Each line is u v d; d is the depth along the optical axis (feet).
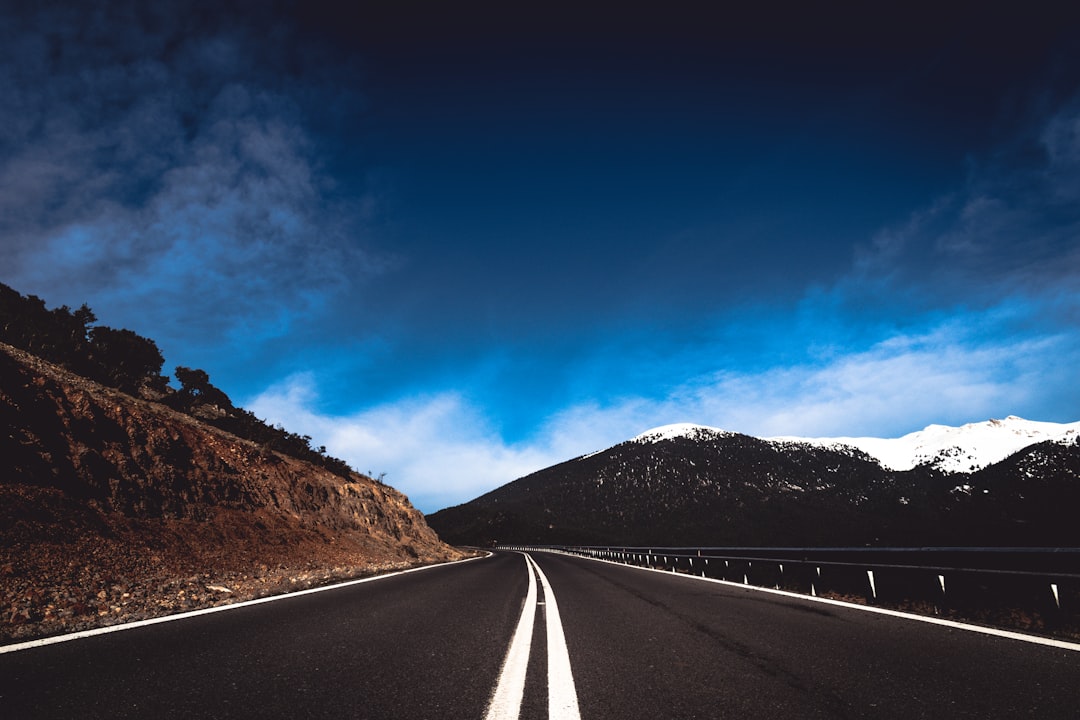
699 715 10.02
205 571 37.50
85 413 44.29
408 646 16.17
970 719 9.68
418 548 99.81
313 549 58.44
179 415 68.13
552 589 35.65
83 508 36.55
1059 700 10.70
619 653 15.52
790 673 13.10
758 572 42.98
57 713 9.53
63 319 67.26
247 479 61.72
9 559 25.98
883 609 24.79
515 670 13.46
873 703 10.69
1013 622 20.21
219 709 10.03
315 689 11.48
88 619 19.66
